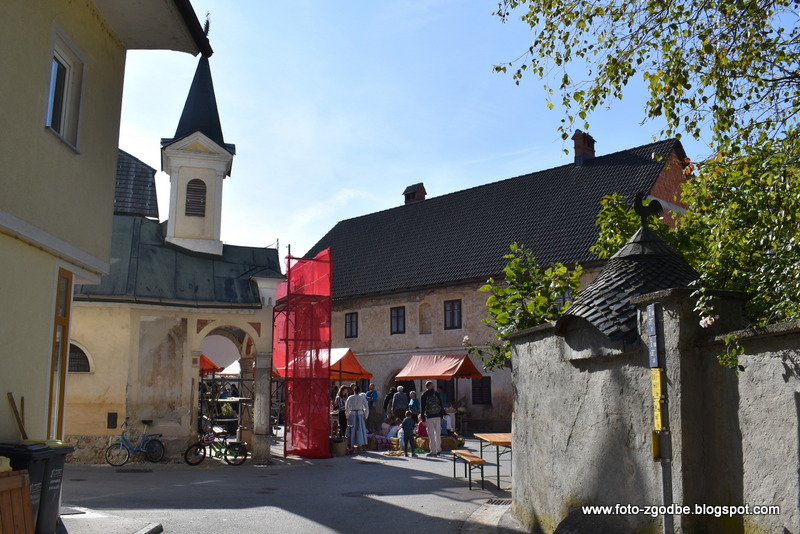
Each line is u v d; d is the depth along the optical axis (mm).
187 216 21031
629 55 8109
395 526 9594
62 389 9195
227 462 17469
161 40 11094
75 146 9344
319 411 19609
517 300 10469
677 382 5617
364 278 39094
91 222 9875
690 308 5695
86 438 16734
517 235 34156
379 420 35875
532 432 8805
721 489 5320
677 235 10312
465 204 39625
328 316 20094
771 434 4840
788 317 5758
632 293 6805
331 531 9234
